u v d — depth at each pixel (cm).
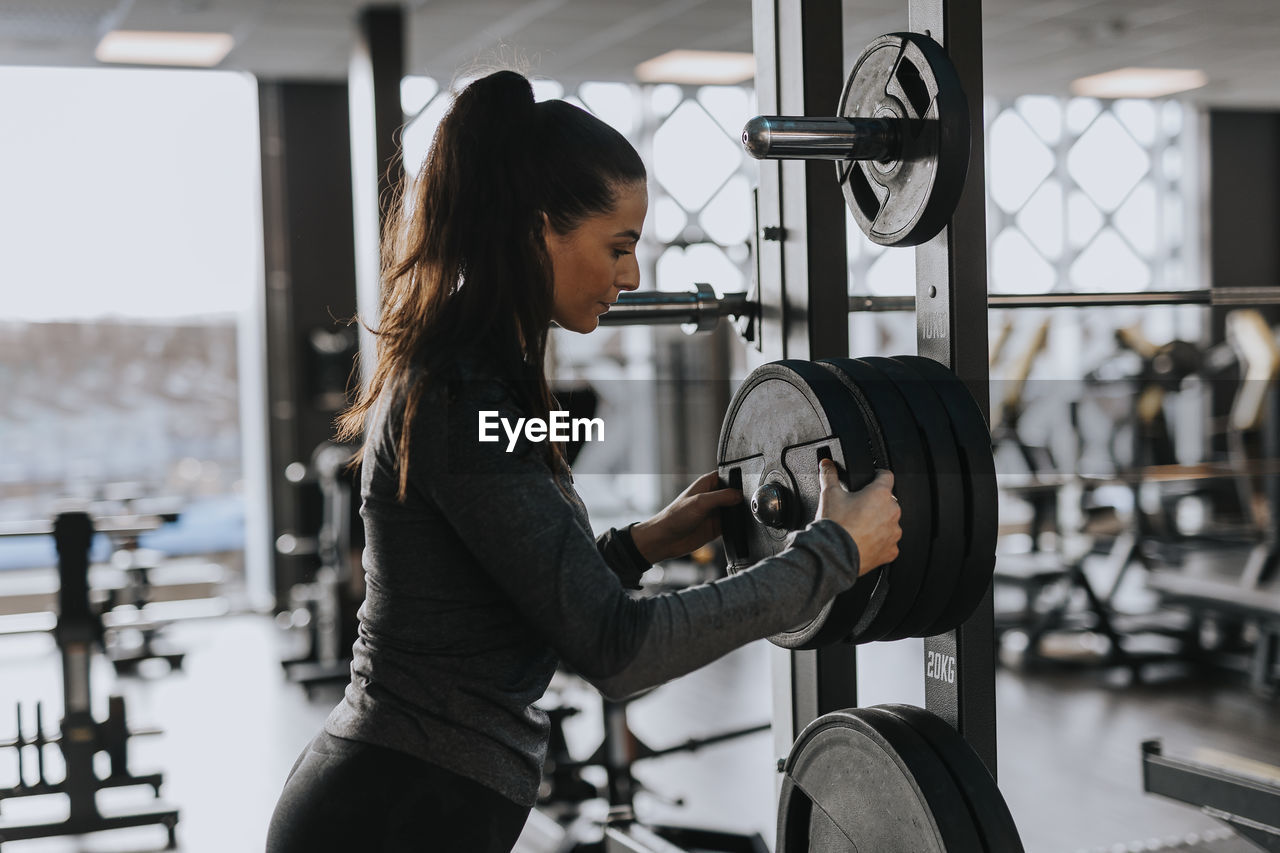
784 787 162
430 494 104
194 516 696
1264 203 895
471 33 619
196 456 691
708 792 359
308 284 678
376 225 561
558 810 335
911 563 129
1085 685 465
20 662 567
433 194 112
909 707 150
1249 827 205
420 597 109
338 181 685
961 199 148
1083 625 540
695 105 780
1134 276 879
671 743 408
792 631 133
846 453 124
